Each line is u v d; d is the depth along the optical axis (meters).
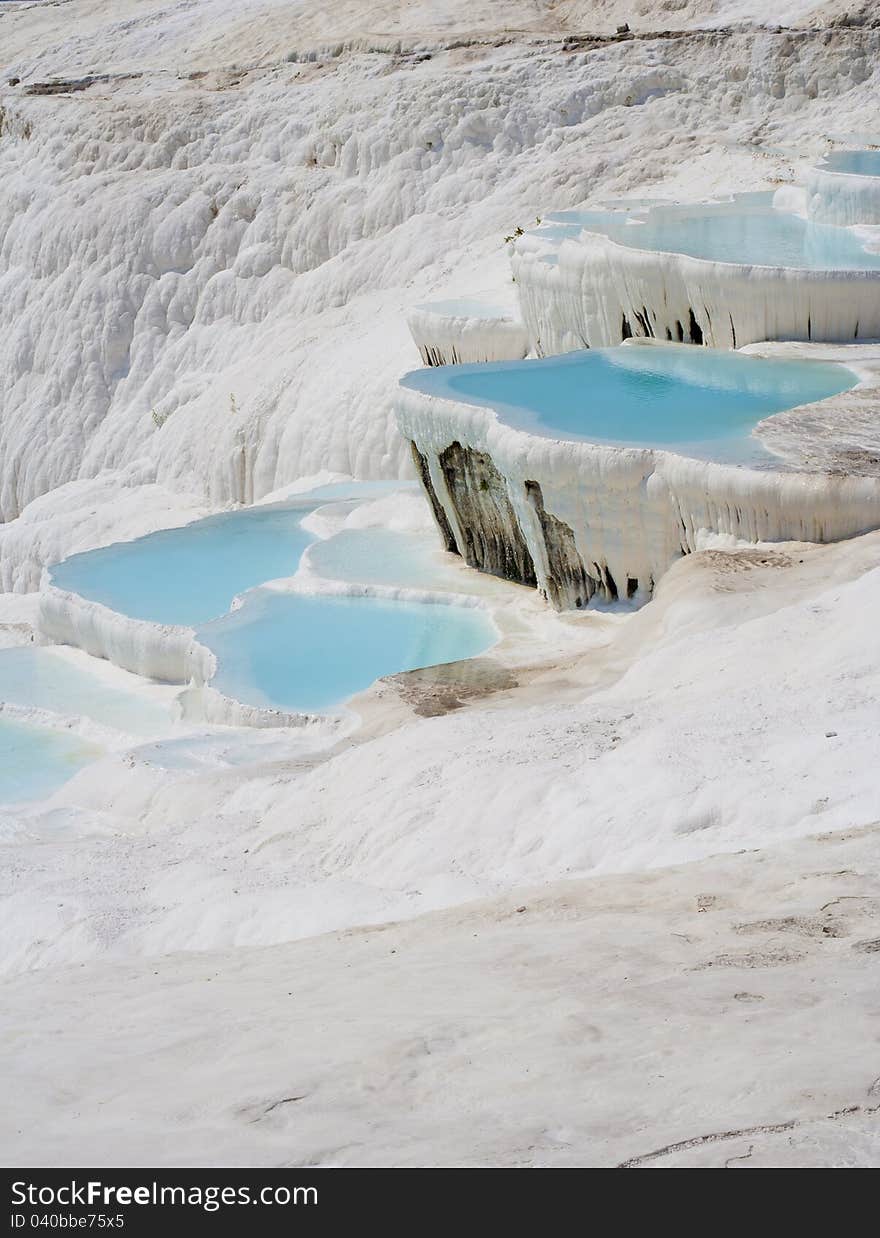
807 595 12.37
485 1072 4.04
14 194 47.06
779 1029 4.13
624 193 34.84
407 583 18.06
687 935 5.48
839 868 6.25
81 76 57.97
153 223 42.94
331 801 10.61
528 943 5.75
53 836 12.41
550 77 40.25
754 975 4.76
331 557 19.56
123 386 42.09
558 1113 3.66
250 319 40.59
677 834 7.83
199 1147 3.65
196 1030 5.05
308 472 30.20
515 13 52.53
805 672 10.04
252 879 9.24
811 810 7.52
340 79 44.50
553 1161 3.33
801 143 36.06
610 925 5.91
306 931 8.11
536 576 17.52
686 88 39.44
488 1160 3.37
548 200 36.16
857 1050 3.90
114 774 13.50
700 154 35.94
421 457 18.69
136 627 18.02
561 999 4.71
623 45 40.88
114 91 51.06
